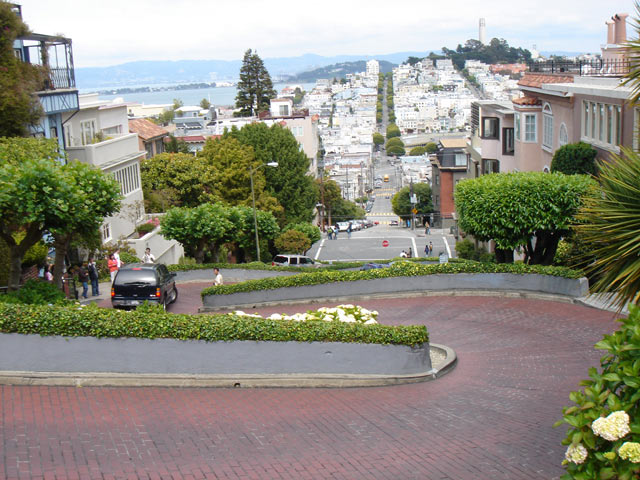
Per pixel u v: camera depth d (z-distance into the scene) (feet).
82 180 59.88
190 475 27.68
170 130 324.80
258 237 155.74
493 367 50.24
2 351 39.83
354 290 85.97
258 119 345.92
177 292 100.01
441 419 36.42
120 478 27.02
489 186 82.99
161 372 41.63
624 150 34.47
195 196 179.01
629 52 35.99
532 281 79.92
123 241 123.03
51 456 28.86
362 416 36.88
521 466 28.99
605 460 20.25
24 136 94.22
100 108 154.51
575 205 79.92
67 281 90.12
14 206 53.98
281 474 28.17
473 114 205.26
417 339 46.78
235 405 38.06
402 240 238.48
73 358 40.45
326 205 357.00
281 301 86.22
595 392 21.39
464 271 83.66
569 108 107.45
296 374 43.78
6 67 90.12
